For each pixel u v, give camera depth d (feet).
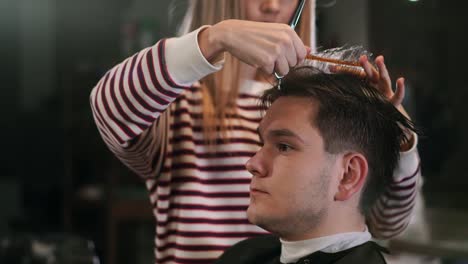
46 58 12.10
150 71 3.88
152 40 10.67
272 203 3.79
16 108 11.99
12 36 12.07
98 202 10.43
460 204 9.86
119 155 4.49
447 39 10.95
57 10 11.92
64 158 10.99
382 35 10.43
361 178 3.82
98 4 11.76
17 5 12.03
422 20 10.77
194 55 3.77
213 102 4.77
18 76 12.12
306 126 3.77
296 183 3.75
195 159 4.75
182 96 4.78
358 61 4.15
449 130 10.73
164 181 4.78
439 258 7.91
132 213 9.91
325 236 3.83
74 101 10.46
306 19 4.66
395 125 4.03
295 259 3.89
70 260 6.53
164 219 4.81
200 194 4.74
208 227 4.73
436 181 10.49
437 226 8.39
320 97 3.83
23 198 11.65
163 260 4.87
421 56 10.85
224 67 4.74
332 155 3.78
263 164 3.84
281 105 3.89
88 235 10.47
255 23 3.69
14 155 11.80
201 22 4.72
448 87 10.84
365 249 3.90
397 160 4.16
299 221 3.80
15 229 10.99
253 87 4.83
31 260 6.56
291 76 3.97
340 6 7.48
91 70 10.49
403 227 4.75
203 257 4.72
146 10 11.25
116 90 4.01
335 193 3.81
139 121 4.07
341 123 3.79
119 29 11.76
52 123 11.75
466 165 10.59
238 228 4.75
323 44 4.88
